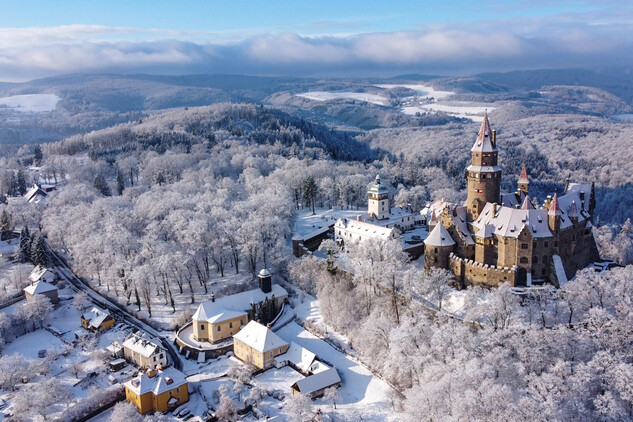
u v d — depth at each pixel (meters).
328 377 126.62
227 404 118.81
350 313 146.38
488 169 153.88
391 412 116.50
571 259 148.00
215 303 155.50
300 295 169.88
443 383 98.88
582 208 156.88
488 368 99.62
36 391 124.06
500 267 142.38
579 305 123.94
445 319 131.00
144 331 159.12
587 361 108.88
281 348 139.88
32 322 164.12
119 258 171.12
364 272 150.50
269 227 188.12
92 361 144.12
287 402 118.44
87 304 174.38
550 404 90.25
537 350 107.69
